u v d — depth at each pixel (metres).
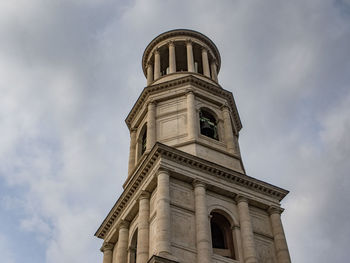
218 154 45.12
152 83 54.62
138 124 52.25
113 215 45.00
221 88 51.91
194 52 59.94
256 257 37.56
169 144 45.00
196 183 40.06
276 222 41.53
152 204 39.59
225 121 49.31
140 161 46.09
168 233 35.28
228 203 41.09
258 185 42.88
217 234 40.16
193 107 48.06
